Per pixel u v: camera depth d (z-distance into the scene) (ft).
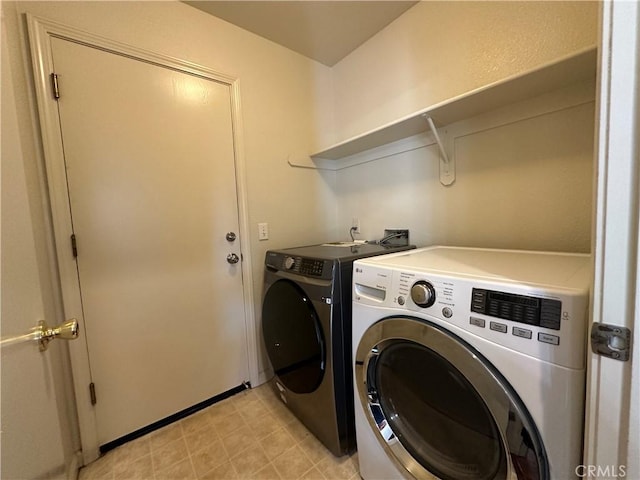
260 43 5.91
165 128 4.80
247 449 4.31
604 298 1.37
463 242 4.88
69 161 3.99
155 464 4.10
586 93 3.49
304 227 6.74
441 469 2.84
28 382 1.81
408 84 5.47
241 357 5.83
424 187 5.41
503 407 2.10
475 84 4.49
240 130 5.62
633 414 1.33
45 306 3.54
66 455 3.73
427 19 5.07
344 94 6.88
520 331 2.03
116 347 4.45
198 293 5.25
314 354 4.07
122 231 4.46
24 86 3.54
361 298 3.26
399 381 3.15
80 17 4.03
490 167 4.46
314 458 4.10
